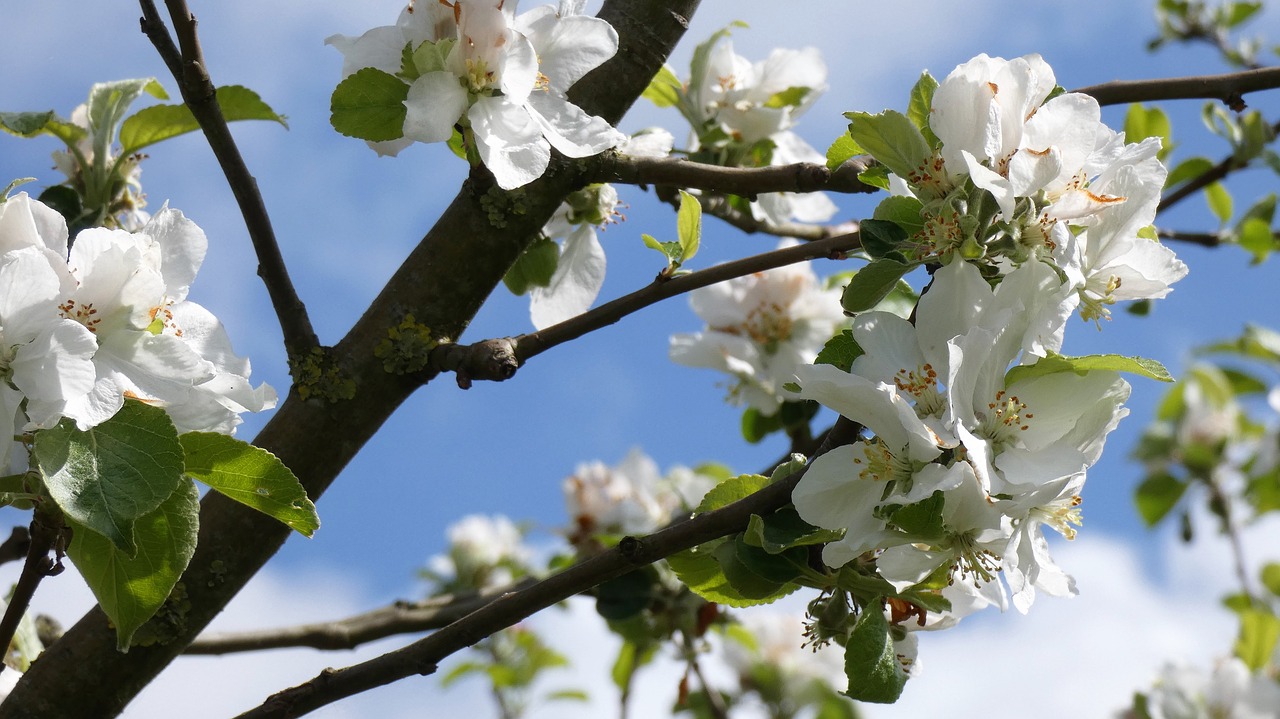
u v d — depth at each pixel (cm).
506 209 144
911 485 132
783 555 134
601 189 151
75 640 138
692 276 143
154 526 130
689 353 179
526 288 153
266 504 132
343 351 143
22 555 147
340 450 142
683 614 165
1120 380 133
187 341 133
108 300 130
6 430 127
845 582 134
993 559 133
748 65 166
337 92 139
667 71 163
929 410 133
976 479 132
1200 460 298
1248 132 183
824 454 133
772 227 161
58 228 131
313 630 156
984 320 133
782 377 176
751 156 164
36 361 128
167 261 133
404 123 138
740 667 246
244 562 140
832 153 143
